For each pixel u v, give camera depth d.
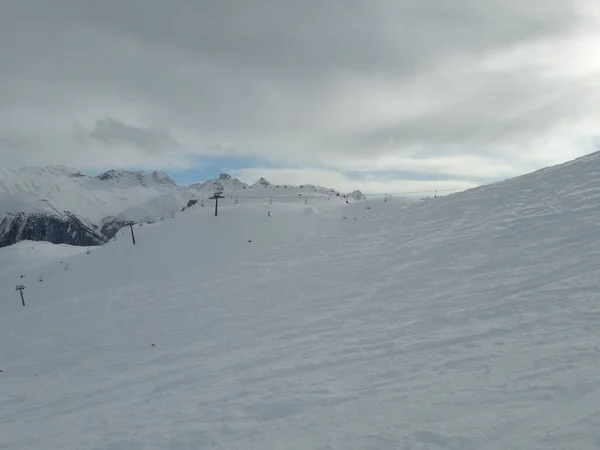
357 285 16.55
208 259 37.38
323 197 68.88
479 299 12.18
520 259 15.03
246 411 7.65
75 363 13.66
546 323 9.25
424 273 16.12
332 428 6.39
